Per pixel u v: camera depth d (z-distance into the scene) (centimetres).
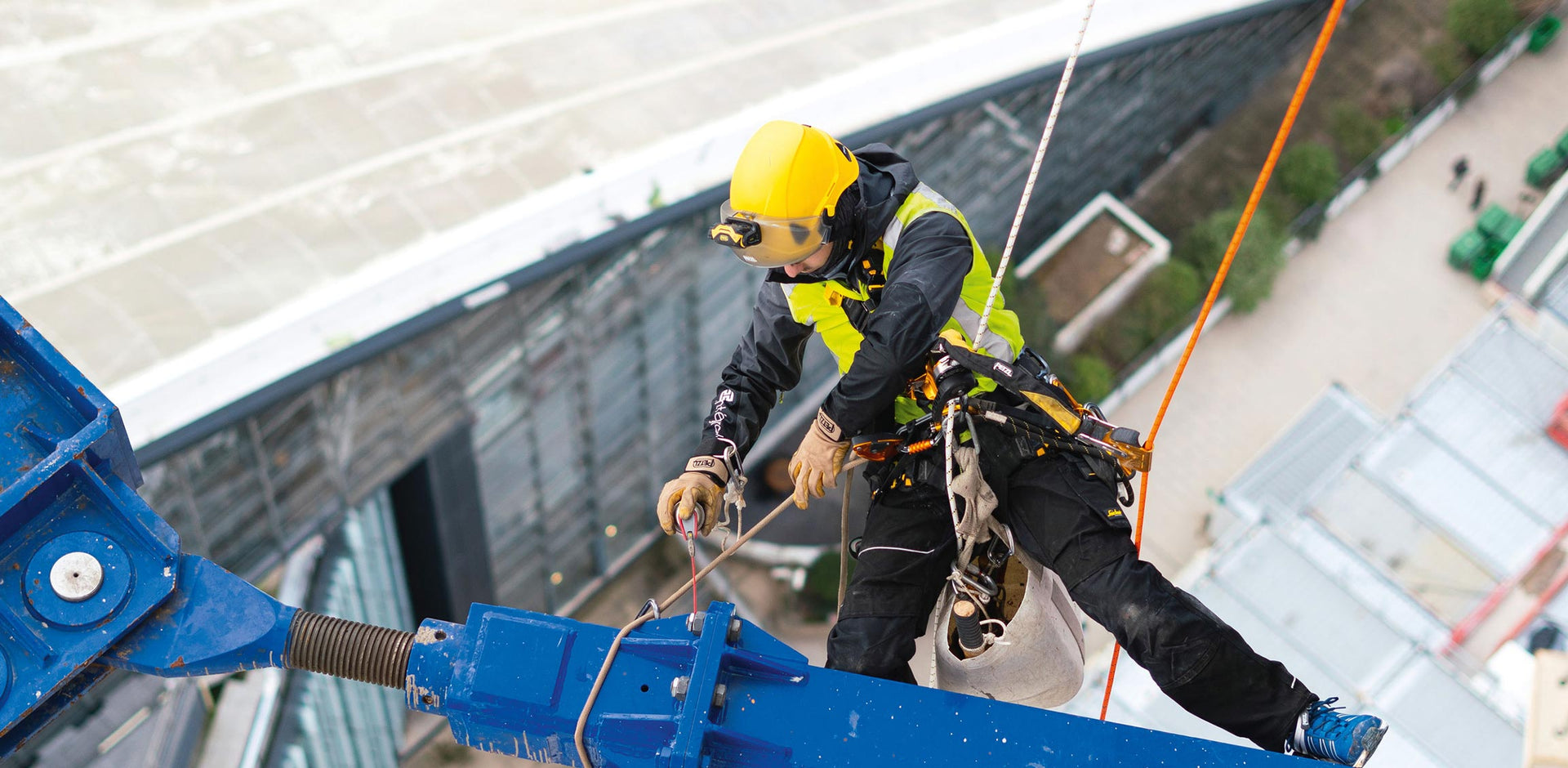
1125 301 4884
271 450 3209
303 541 3475
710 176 3694
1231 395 4784
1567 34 5528
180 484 3064
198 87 3638
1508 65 5506
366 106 3691
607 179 3609
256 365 3095
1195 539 4525
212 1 3838
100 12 3741
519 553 4281
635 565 4772
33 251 3250
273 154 3541
